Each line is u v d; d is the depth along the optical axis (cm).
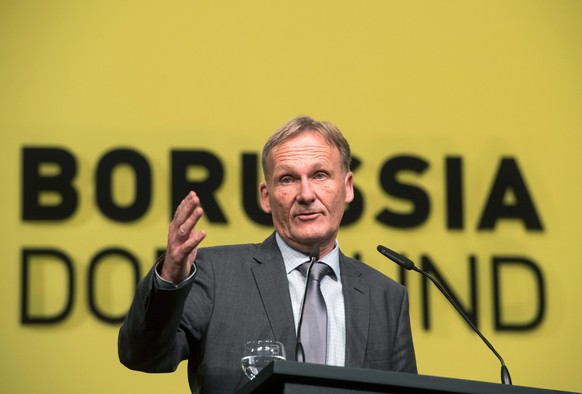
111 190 815
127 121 834
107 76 842
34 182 809
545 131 876
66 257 796
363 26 882
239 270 490
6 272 790
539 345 828
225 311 476
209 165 830
